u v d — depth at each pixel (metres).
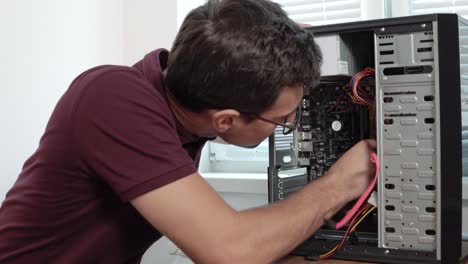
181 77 0.71
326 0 1.76
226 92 0.70
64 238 0.80
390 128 0.97
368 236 1.08
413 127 0.95
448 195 0.92
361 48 1.11
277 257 0.75
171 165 0.69
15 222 0.79
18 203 0.79
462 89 0.97
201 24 0.69
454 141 0.91
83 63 1.60
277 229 0.75
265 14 0.70
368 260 1.01
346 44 1.04
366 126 1.10
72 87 0.76
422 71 0.96
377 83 0.98
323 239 1.08
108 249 0.83
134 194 0.68
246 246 0.71
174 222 0.68
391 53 0.97
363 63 1.12
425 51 0.94
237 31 0.68
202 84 0.69
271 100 0.72
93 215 0.79
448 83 0.91
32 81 1.39
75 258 0.81
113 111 0.70
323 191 0.88
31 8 1.38
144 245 0.92
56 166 0.74
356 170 0.95
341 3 1.73
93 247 0.81
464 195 1.05
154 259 1.62
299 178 1.21
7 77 1.31
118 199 0.79
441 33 0.92
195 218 0.68
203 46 0.68
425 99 0.94
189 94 0.72
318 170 1.17
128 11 1.79
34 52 1.39
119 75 0.74
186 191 0.69
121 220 0.81
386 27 0.97
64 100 0.75
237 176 1.70
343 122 1.13
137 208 0.70
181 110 0.78
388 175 0.98
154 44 1.75
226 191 1.63
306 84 0.75
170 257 1.59
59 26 1.49
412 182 0.96
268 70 0.68
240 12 0.69
